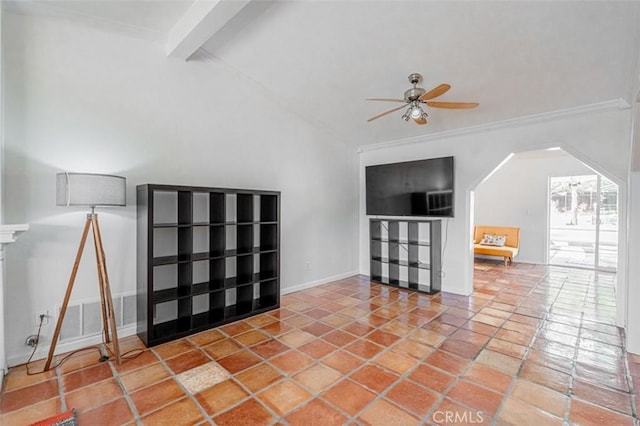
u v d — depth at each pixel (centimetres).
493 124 418
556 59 289
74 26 275
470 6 245
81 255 260
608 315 369
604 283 520
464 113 404
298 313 376
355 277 560
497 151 422
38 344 262
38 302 262
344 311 383
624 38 250
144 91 316
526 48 281
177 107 340
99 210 290
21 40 251
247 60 359
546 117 377
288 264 461
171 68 335
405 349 283
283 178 451
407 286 488
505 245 682
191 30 278
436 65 319
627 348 278
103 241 293
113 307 285
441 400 211
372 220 527
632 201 278
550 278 555
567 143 368
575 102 347
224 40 324
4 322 241
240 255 357
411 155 510
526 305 405
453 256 463
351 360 264
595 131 349
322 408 203
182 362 260
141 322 302
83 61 280
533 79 322
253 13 280
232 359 265
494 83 336
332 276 531
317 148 500
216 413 198
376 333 318
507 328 330
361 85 382
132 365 255
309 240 491
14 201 249
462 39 280
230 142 388
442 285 476
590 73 299
